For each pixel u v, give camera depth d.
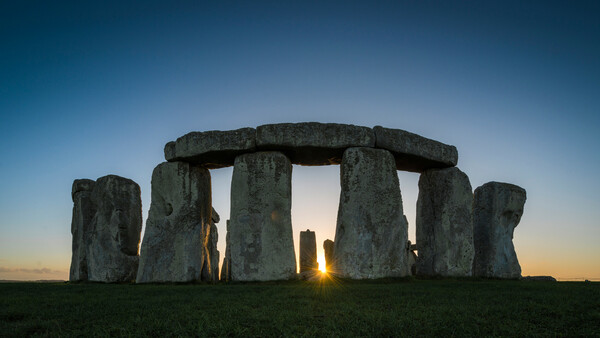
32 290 12.62
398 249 15.21
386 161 15.59
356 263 14.73
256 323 7.52
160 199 16.30
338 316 8.02
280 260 14.88
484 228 18.73
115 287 13.40
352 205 15.12
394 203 15.45
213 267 17.34
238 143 15.46
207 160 16.33
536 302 9.46
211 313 8.28
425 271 17.41
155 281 15.58
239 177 15.48
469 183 17.72
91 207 19.31
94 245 17.20
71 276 19.56
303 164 17.05
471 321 7.69
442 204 17.38
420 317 7.93
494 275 18.14
